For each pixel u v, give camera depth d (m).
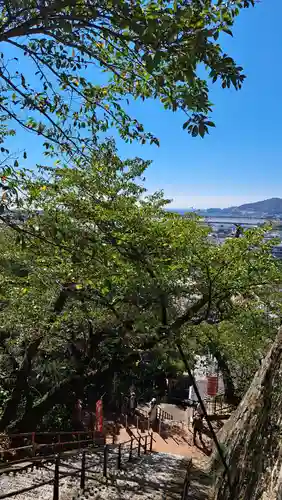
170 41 2.67
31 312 11.12
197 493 7.95
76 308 11.42
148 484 8.27
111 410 19.72
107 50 4.04
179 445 15.97
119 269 6.02
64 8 3.04
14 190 3.20
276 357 7.38
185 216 10.88
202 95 3.01
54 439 14.24
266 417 6.44
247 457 6.39
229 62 2.84
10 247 6.55
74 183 8.09
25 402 14.92
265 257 9.93
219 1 2.98
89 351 13.59
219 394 19.75
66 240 3.74
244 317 11.73
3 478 7.79
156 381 22.34
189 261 8.66
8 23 2.82
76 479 8.38
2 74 3.33
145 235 8.29
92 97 4.55
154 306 5.03
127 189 10.52
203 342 12.42
